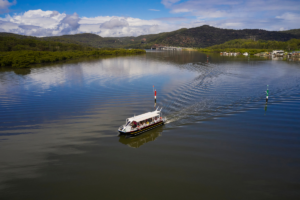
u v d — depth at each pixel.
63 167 39.12
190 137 49.62
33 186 34.28
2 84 116.50
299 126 53.84
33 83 118.75
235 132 51.44
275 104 70.88
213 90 91.88
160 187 33.53
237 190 32.62
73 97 87.44
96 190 33.09
